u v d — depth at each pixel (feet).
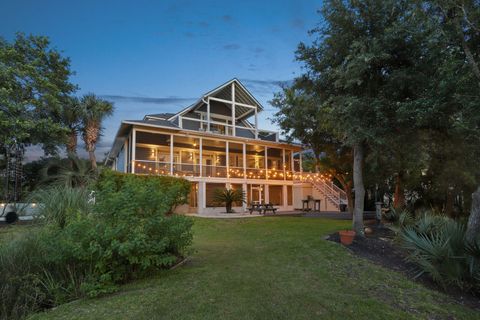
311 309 11.14
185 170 60.70
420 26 19.38
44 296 12.37
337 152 47.85
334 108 23.54
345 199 71.67
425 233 19.63
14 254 13.87
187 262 17.87
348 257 19.03
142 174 47.70
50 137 43.68
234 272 15.61
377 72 23.22
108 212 14.25
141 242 13.10
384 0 21.52
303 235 27.30
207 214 53.36
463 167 28.30
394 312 11.33
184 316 10.27
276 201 72.84
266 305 11.33
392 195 59.93
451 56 18.53
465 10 18.47
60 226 17.65
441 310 12.03
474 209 18.66
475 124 17.75
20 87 41.09
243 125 79.05
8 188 47.65
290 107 45.50
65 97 53.47
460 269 15.07
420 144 24.84
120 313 10.55
